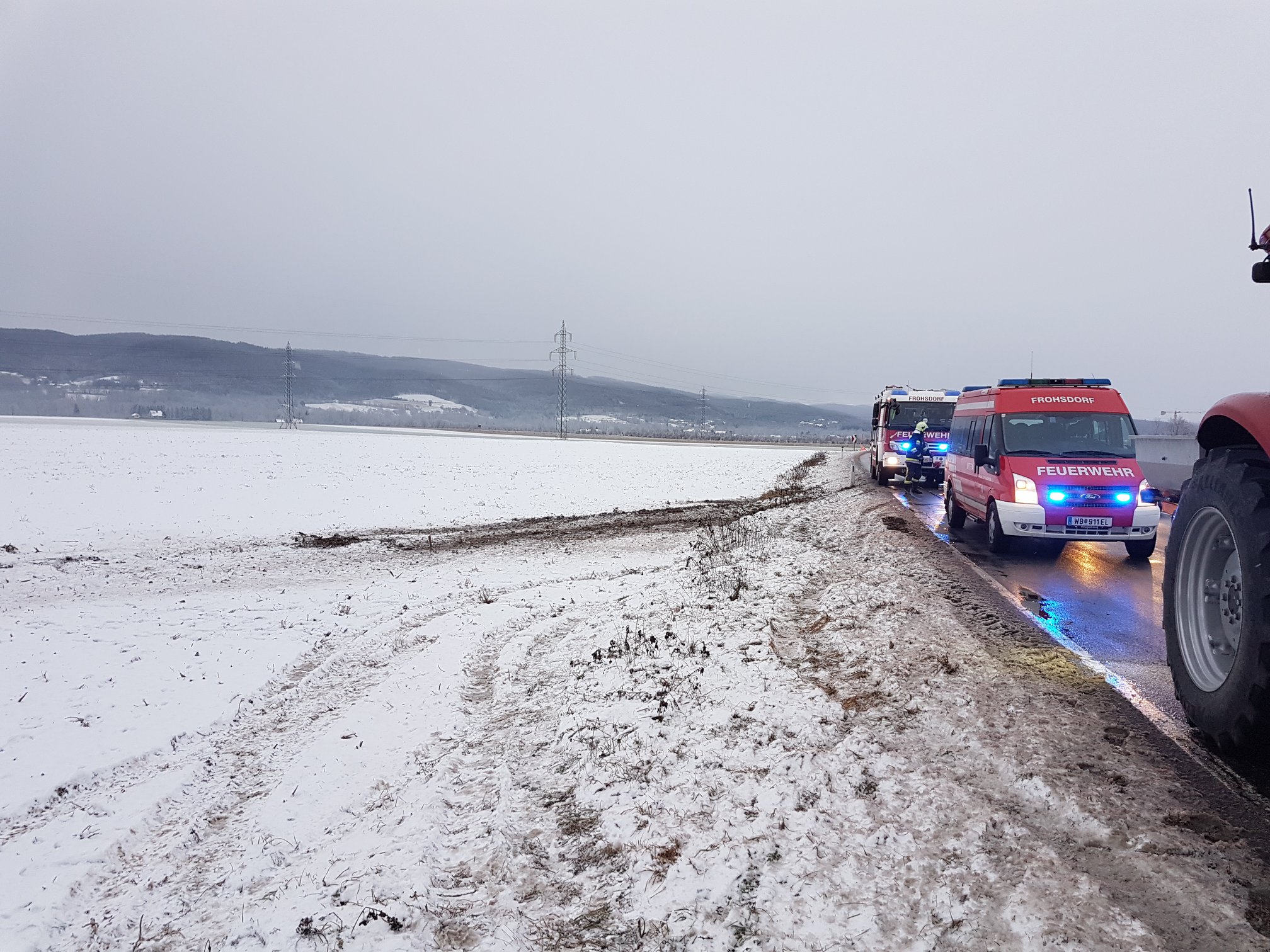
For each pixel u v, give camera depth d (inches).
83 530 794.8
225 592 525.0
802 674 238.4
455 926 133.0
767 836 140.6
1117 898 113.5
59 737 265.1
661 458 2498.8
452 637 360.2
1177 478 737.6
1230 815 139.2
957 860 126.6
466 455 2394.2
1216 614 180.2
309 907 143.3
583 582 509.7
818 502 891.4
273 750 245.8
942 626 283.3
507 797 181.9
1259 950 100.4
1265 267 182.4
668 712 215.3
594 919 127.6
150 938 145.6
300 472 1546.5
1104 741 174.7
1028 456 470.3
